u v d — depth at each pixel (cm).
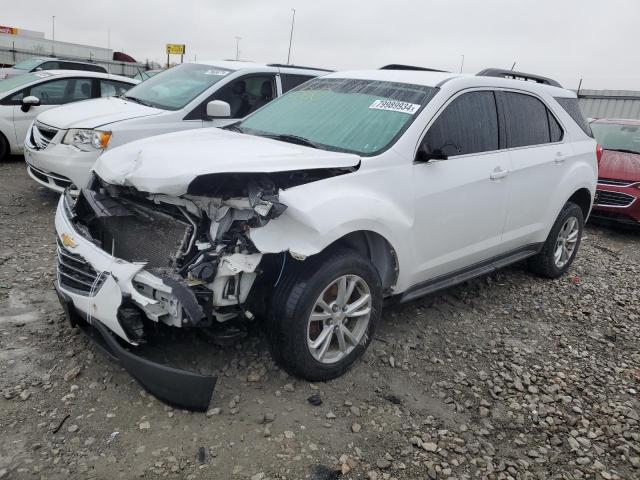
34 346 349
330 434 296
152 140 388
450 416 325
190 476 257
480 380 367
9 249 512
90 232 346
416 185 370
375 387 343
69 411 293
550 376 381
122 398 307
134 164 331
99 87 995
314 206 305
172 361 342
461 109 416
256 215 291
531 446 307
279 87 746
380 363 371
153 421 291
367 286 342
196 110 672
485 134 436
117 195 348
